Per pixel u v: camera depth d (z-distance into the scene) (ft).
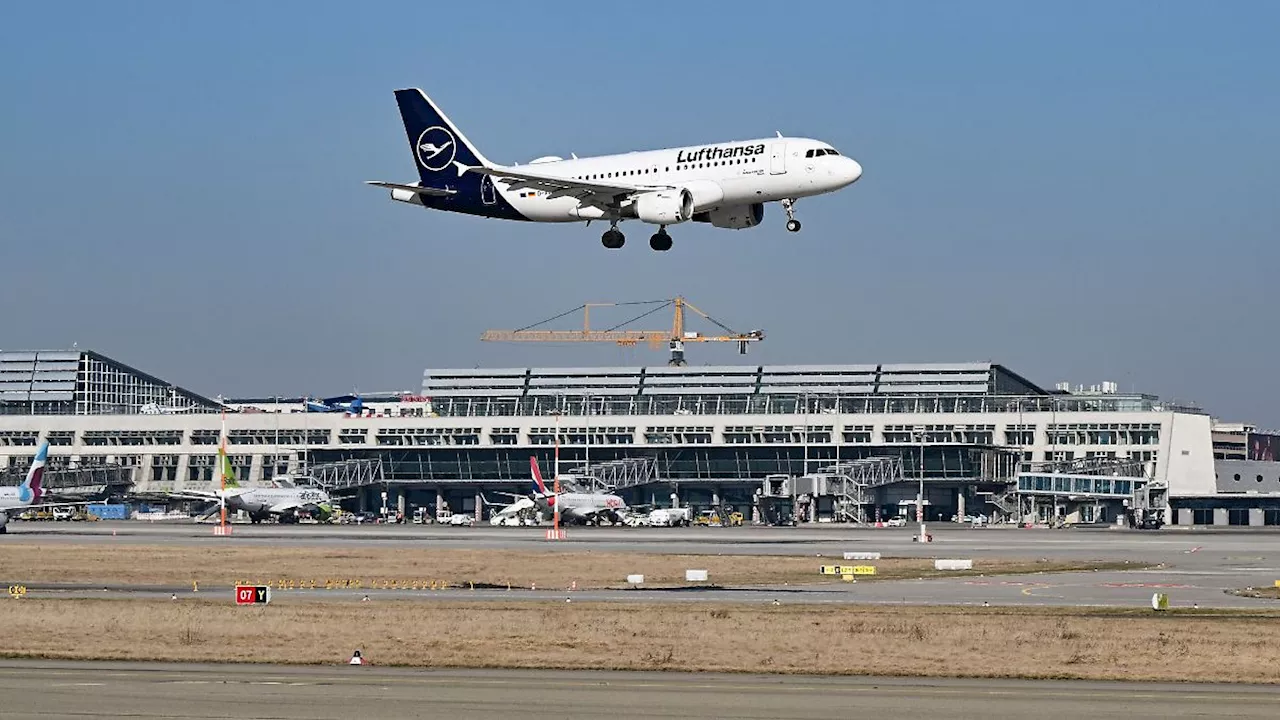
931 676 319.06
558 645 368.27
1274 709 270.05
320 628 396.98
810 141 616.39
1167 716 261.44
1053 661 340.59
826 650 359.66
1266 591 517.55
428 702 271.49
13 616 421.59
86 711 258.57
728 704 272.10
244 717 253.24
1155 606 446.60
